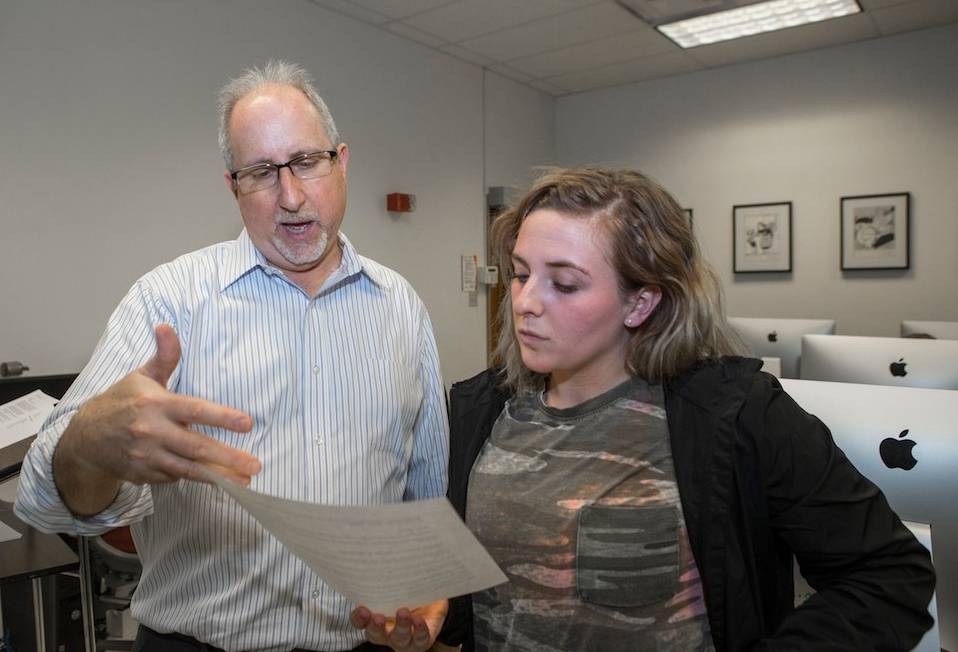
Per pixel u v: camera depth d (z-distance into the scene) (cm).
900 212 421
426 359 144
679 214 83
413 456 144
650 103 507
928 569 71
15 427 169
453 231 439
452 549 58
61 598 197
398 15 359
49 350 247
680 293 82
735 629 75
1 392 203
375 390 126
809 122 448
